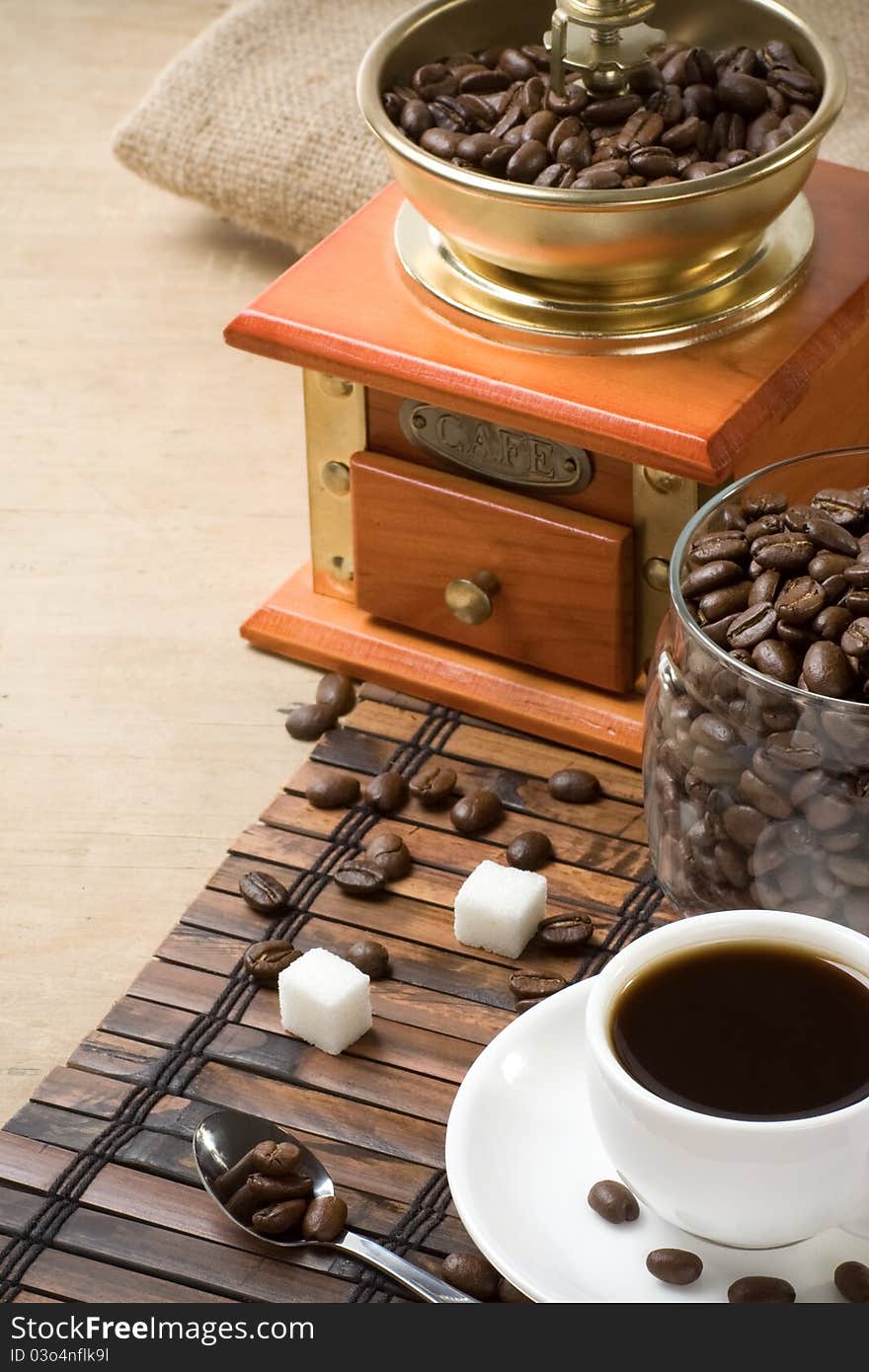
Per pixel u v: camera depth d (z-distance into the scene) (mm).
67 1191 740
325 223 1033
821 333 837
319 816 833
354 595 899
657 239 811
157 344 1035
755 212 818
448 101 854
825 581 750
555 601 854
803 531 760
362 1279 722
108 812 845
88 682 888
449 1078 765
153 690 885
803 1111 682
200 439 989
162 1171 744
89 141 1156
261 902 802
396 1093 761
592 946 795
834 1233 704
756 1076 687
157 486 967
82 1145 749
